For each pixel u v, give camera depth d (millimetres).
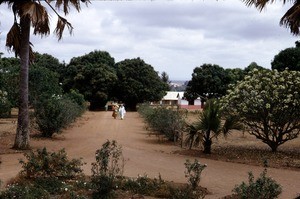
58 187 8117
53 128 18203
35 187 7883
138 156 13469
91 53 55500
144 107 37438
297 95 13875
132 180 8719
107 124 27609
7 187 7816
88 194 7805
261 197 7008
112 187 8070
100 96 51719
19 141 14336
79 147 15398
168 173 10633
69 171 9133
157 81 56375
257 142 17906
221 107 14062
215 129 13641
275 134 14680
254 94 14039
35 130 20062
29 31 14422
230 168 11609
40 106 20953
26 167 8805
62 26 14688
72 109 24703
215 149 15391
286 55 38625
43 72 28266
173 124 18094
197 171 8438
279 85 13867
